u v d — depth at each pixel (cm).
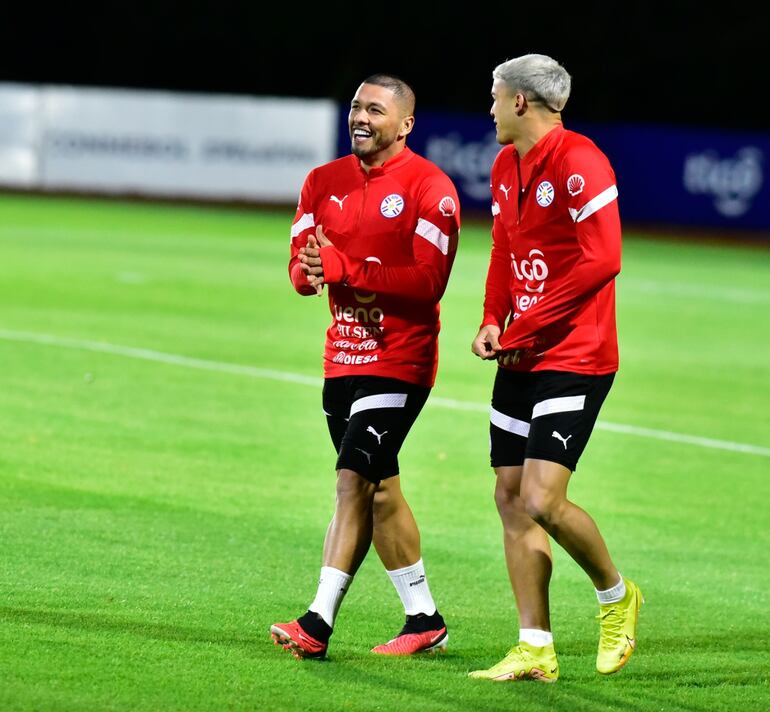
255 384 3906
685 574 2348
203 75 14225
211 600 2011
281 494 2730
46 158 11438
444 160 10812
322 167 1902
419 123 10844
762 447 3472
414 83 13975
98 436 3141
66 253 7212
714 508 2836
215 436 3222
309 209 1902
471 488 2891
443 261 1825
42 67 14200
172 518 2494
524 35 13700
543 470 1708
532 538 1780
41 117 11406
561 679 1752
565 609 2120
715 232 10275
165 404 3550
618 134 10500
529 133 1727
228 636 1838
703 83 13512
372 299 1825
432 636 1845
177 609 1950
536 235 1728
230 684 1641
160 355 4291
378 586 2175
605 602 1769
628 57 13588
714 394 4209
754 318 6103
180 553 2269
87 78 14250
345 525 1794
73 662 1684
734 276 7831
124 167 11338
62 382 3753
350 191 1859
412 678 1714
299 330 5006
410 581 1855
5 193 11156
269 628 1891
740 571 2384
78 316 5025
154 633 1827
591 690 1709
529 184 1727
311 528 2492
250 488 2759
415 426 3488
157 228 8962
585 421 1723
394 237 1838
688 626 2044
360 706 1592
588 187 1673
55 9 14050
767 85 13425
